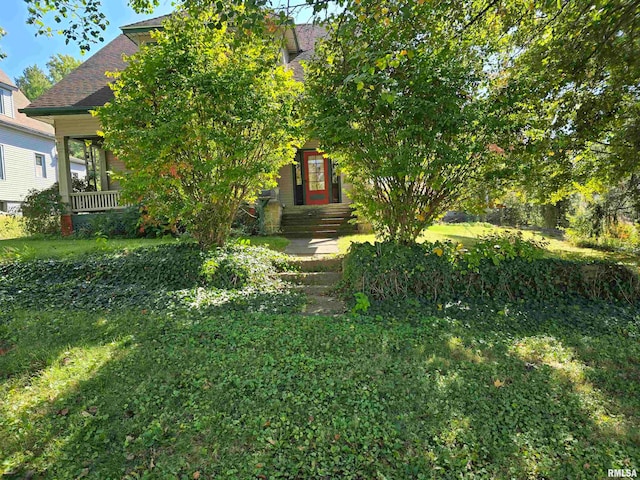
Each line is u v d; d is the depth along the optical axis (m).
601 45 4.70
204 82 5.68
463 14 5.40
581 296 5.73
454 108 5.01
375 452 2.44
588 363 3.77
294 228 10.83
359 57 4.52
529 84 5.24
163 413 2.80
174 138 5.58
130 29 11.07
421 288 5.58
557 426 2.70
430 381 3.26
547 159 5.74
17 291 5.75
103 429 2.64
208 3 4.59
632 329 4.70
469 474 2.27
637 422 2.78
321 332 4.28
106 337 4.17
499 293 5.63
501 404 2.96
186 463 2.35
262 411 2.83
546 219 12.77
